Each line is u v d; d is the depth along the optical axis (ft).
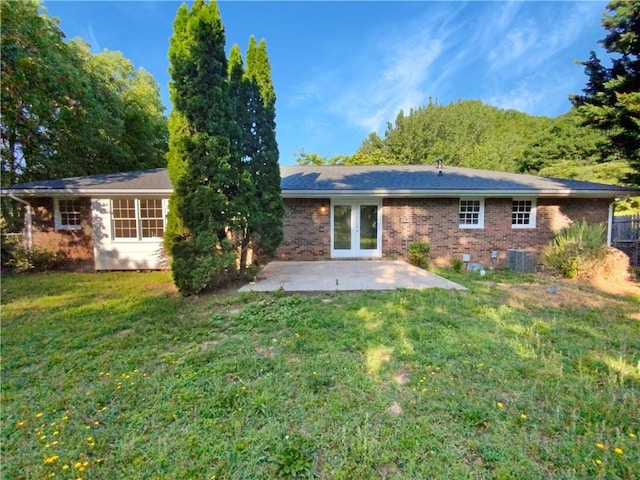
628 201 54.65
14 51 25.61
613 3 28.99
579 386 9.90
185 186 20.98
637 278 27.07
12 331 15.33
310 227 35.37
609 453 7.22
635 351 12.56
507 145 85.87
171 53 20.35
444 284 23.58
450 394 9.52
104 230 33.37
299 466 6.94
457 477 6.64
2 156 40.63
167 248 21.39
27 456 7.40
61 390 10.19
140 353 12.74
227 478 6.73
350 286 22.94
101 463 7.20
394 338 13.78
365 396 9.50
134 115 51.78
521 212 35.17
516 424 8.21
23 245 33.96
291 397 9.51
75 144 42.04
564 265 27.66
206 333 14.84
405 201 35.19
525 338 13.74
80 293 23.26
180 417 8.73
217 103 21.34
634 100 26.89
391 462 7.08
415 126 89.81
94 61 47.14
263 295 20.72
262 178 27.96
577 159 72.38
